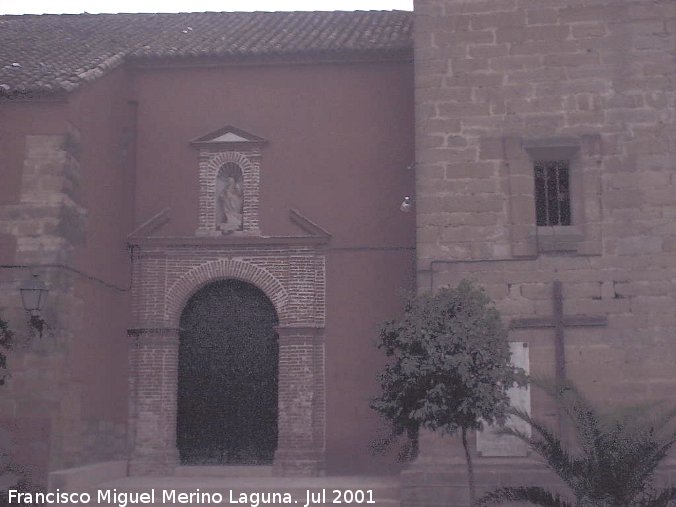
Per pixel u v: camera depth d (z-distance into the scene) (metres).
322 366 15.39
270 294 15.63
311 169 16.05
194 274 15.79
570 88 13.48
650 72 13.41
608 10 13.62
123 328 15.66
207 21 18.92
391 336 11.20
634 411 10.20
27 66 14.46
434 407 10.42
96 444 14.41
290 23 18.30
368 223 15.77
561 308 12.89
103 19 19.39
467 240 13.23
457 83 13.66
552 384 10.86
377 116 16.12
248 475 15.15
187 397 15.77
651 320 12.78
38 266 13.05
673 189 13.06
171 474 15.22
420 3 13.98
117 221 15.80
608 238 13.04
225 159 16.20
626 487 9.35
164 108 16.48
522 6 13.77
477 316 10.98
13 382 12.75
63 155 13.39
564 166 13.59
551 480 12.42
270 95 16.39
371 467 15.00
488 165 13.38
